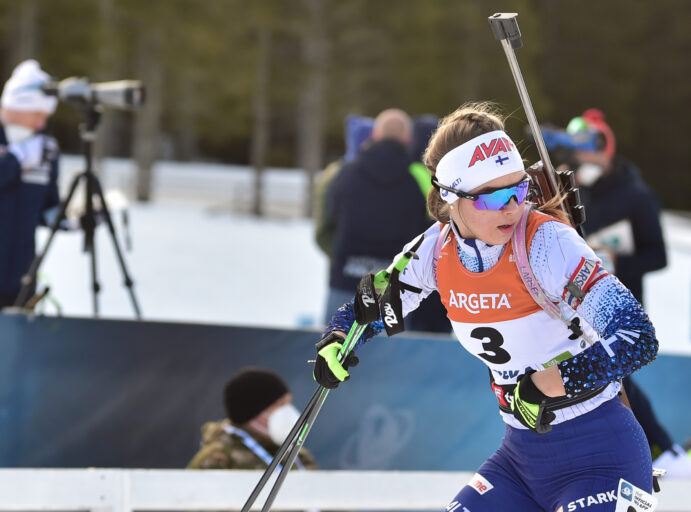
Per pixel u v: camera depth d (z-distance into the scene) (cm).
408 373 1750
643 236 1903
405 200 2170
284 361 1700
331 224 2291
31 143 1941
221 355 1666
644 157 16488
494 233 822
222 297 4175
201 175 11675
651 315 4297
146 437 1628
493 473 927
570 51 15112
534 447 883
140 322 1627
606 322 782
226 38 9338
